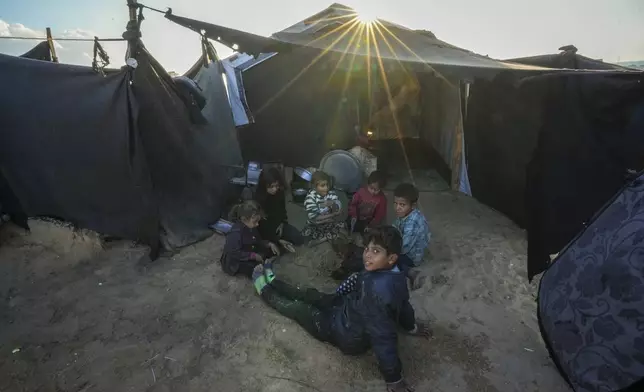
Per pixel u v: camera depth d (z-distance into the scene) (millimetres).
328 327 2990
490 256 4309
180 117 4691
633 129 3078
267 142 6754
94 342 3166
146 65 4027
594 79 3188
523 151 4699
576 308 2158
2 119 4234
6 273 4039
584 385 2041
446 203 5801
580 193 3518
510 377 2830
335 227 4613
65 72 4070
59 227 4625
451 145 6457
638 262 1938
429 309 3525
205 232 4832
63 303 3629
